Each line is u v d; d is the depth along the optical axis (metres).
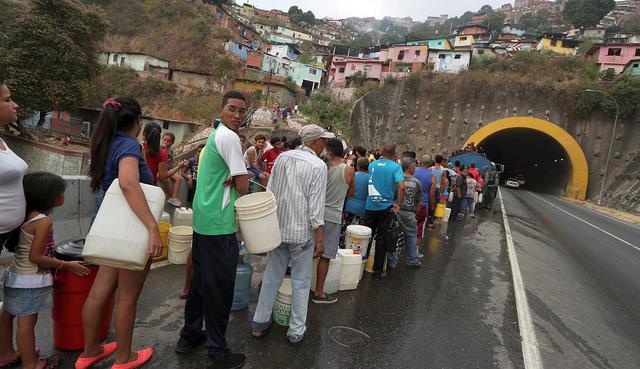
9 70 26.30
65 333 2.86
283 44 64.31
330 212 4.24
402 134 40.34
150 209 2.43
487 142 39.62
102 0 58.62
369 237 5.27
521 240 10.17
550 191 42.19
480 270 6.75
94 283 2.63
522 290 5.92
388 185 5.29
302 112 44.41
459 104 38.91
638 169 31.12
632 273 8.47
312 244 3.44
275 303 3.82
